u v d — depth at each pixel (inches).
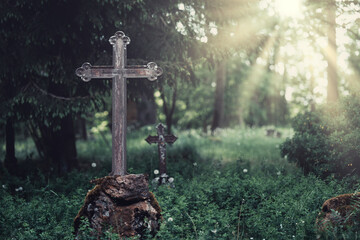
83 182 387.9
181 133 914.7
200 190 328.8
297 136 425.1
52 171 472.4
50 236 248.1
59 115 413.1
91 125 775.7
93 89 429.7
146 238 243.4
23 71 398.9
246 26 452.4
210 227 245.1
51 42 418.0
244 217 289.7
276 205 283.9
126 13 418.3
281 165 481.4
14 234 255.6
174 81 443.2
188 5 439.5
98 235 241.0
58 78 415.2
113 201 248.4
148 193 257.4
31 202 315.6
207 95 1293.1
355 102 422.6
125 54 269.3
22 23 395.9
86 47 422.6
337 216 239.0
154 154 526.0
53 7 403.9
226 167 462.0
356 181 350.6
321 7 534.6
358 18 526.6
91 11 394.6
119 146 263.6
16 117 437.1
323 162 395.5
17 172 463.5
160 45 426.9
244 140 839.7
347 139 381.1
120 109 265.6
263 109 1653.5
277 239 241.0
